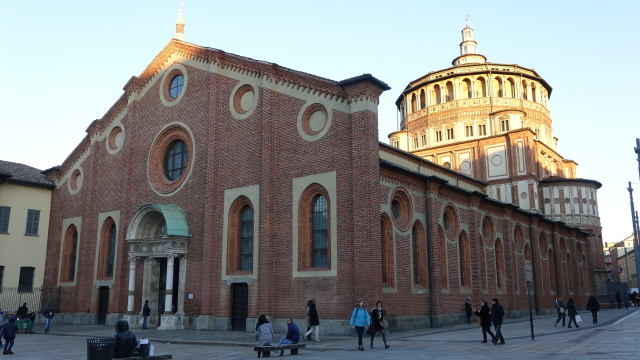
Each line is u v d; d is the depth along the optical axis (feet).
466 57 214.90
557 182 194.49
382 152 117.80
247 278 93.15
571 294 179.93
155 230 110.73
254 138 97.55
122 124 123.95
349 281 82.99
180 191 107.14
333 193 86.99
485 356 53.72
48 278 131.54
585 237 201.05
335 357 56.54
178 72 115.14
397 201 98.58
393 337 79.25
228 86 104.32
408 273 95.71
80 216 129.18
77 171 133.90
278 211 92.68
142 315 104.32
